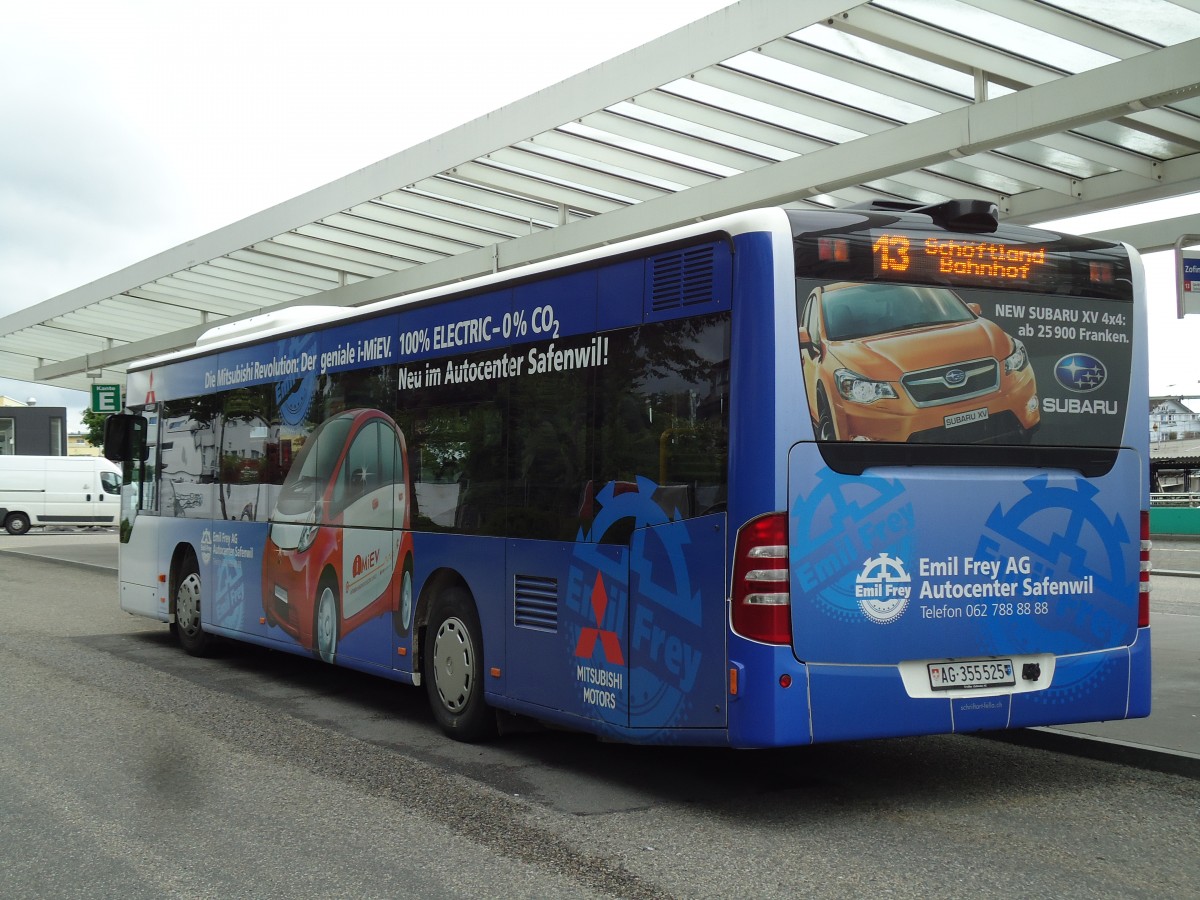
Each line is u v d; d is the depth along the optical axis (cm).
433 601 806
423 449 819
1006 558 605
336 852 537
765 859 527
